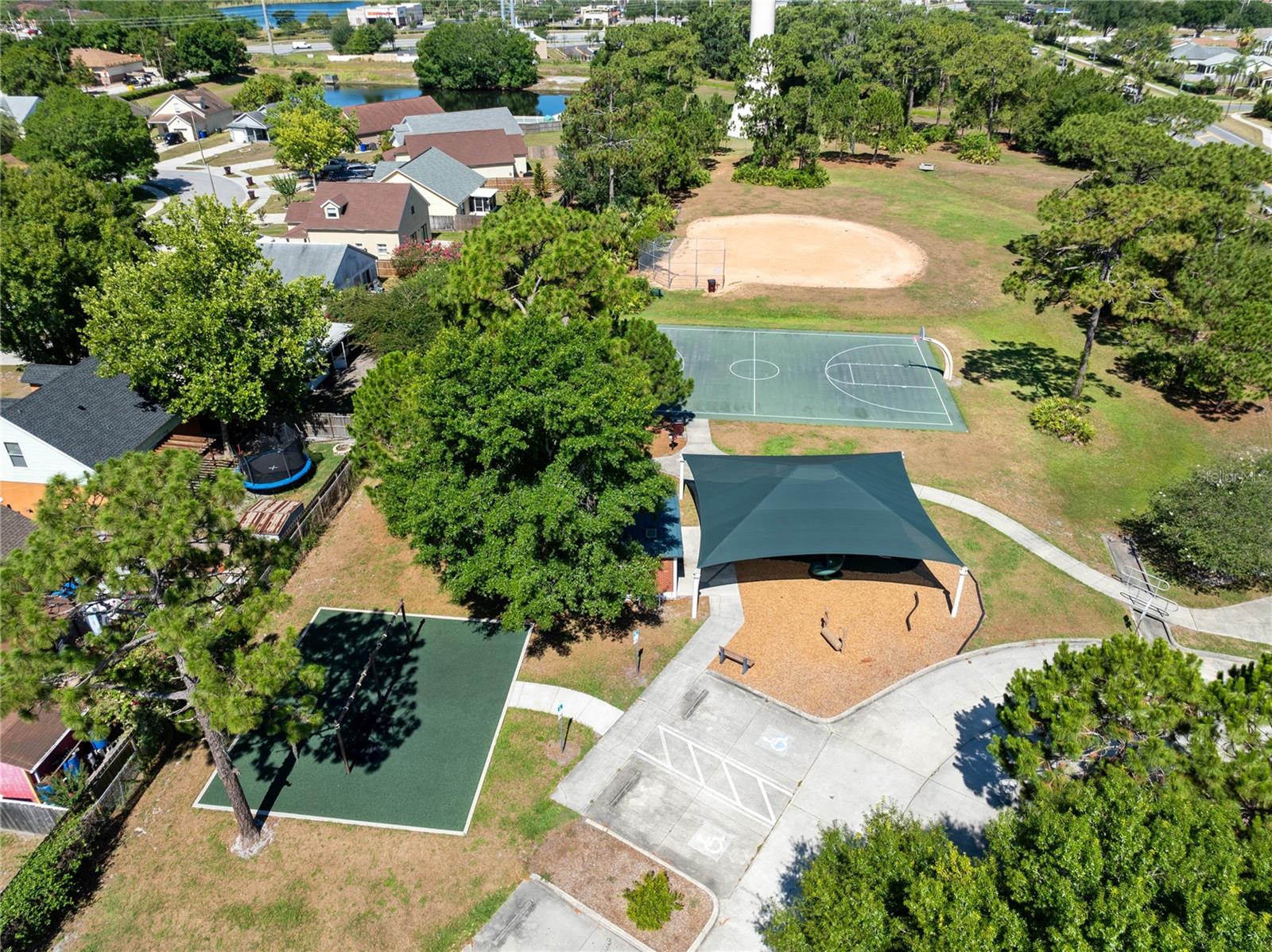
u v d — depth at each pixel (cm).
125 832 2361
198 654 1889
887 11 15312
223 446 4297
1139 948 1268
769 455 4144
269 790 2470
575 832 2330
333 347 5178
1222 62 14625
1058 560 3475
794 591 3288
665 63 11550
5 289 4641
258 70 17425
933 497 3878
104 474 2027
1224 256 4509
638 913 2075
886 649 2980
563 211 4431
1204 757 1725
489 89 16162
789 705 2742
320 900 2161
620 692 2808
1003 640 3030
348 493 3978
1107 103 9431
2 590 1820
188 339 3784
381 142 10919
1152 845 1469
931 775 2488
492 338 2944
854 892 1592
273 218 8519
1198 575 3394
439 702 2773
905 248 7269
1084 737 1900
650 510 2877
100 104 9081
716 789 2448
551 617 2709
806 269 6862
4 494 3900
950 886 1499
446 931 2081
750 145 11394
